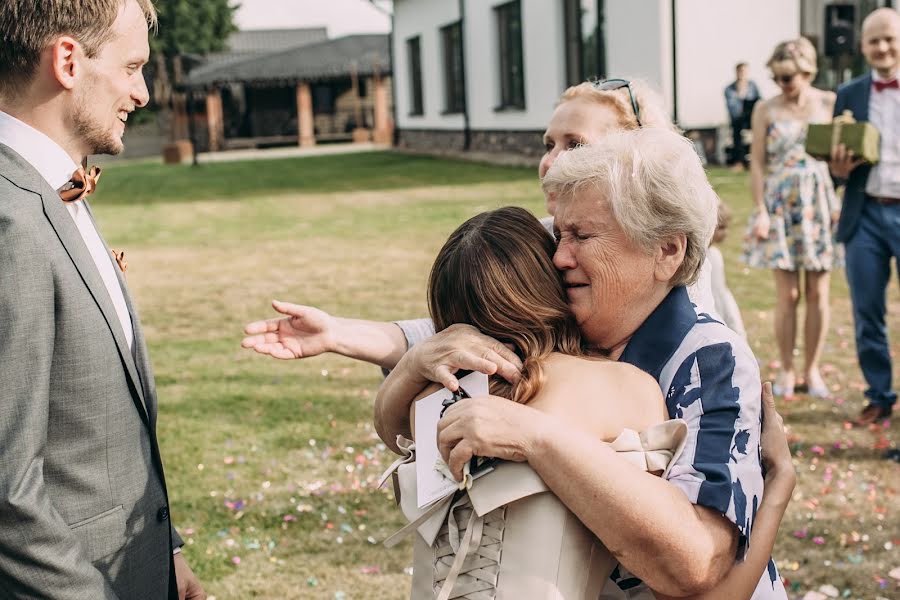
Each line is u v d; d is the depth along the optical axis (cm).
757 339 616
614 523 124
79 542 150
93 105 163
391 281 850
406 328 202
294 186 1859
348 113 4050
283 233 1195
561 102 216
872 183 445
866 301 457
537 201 1273
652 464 130
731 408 139
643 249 144
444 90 2402
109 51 162
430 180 1752
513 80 1989
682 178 144
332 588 323
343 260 972
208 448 457
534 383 137
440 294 151
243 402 529
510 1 1916
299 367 603
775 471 155
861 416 468
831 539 351
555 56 1745
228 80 3556
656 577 127
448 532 135
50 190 157
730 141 1430
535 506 128
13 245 146
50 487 156
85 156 174
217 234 1220
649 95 213
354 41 3859
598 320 150
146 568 171
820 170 493
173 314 761
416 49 2639
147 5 171
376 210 1362
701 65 1430
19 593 144
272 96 4022
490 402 132
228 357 628
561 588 126
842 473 409
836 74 1480
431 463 139
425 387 152
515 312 143
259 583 326
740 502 130
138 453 169
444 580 135
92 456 160
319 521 377
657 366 147
